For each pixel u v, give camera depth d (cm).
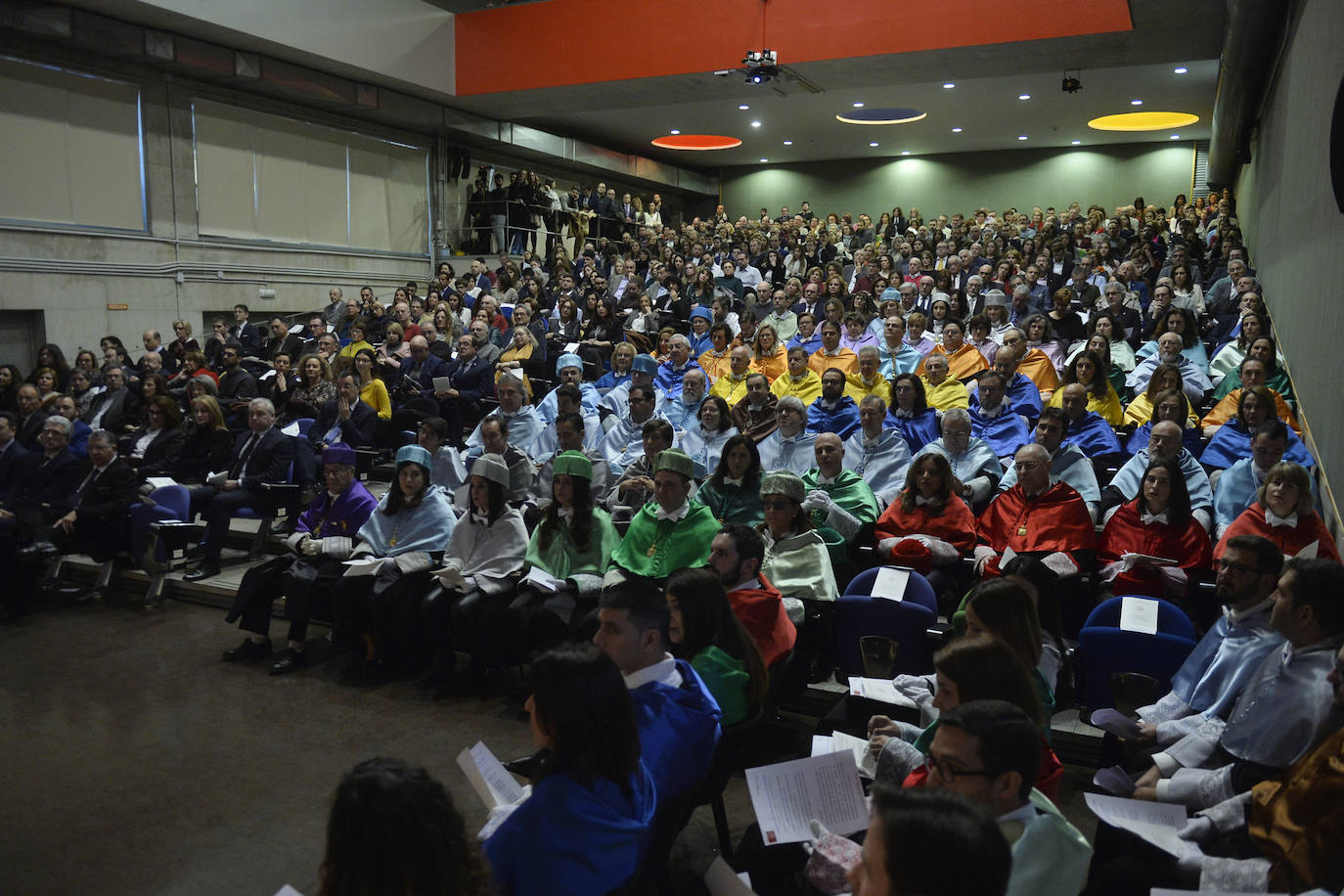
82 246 1391
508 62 1692
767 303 1368
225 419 1062
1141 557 523
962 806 159
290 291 1697
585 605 574
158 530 743
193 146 1538
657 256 2022
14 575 720
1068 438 770
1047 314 1125
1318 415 698
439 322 1330
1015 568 422
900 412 801
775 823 277
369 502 667
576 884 232
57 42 1327
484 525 612
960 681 267
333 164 1786
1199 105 1964
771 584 521
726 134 2355
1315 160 777
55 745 498
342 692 580
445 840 183
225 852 399
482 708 557
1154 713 381
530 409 895
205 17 1354
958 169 2669
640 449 855
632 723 245
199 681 593
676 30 1550
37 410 994
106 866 388
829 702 529
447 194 2034
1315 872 249
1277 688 311
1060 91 1859
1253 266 1441
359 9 1566
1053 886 219
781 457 780
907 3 1404
